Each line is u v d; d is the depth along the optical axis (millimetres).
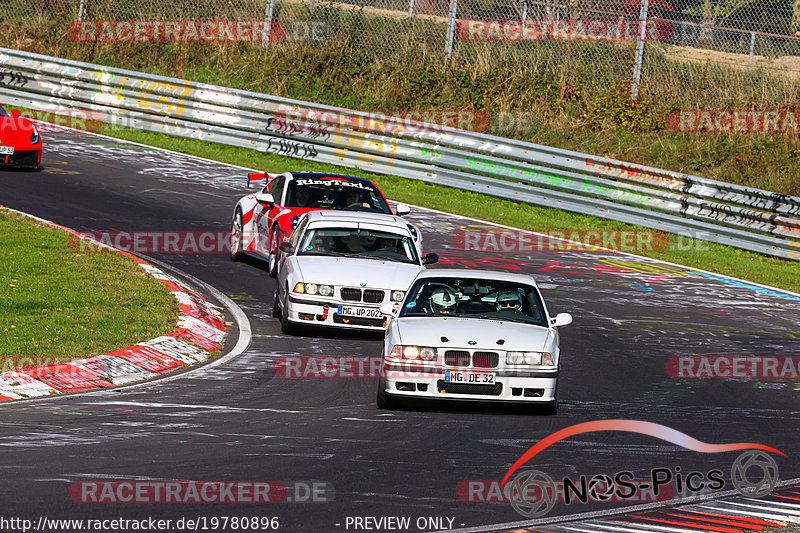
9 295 45906
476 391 34469
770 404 39844
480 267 64750
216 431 30484
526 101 103125
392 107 106000
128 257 56094
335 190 59906
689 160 94812
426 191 89062
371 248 50875
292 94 109438
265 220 59062
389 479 25891
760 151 94312
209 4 119438
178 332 43688
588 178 82938
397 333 35531
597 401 38406
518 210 84875
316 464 27078
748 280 68875
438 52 111000
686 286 65500
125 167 84438
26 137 77812
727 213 77875
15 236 56938
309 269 47188
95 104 100062
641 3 101062
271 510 22703
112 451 27422
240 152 95438
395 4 114375
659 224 80062
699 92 100688
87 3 122250
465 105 104000
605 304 58625
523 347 35000
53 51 118125
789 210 75562
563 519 23234
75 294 47375
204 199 76438
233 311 50625
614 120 99812
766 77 100500
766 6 101312
